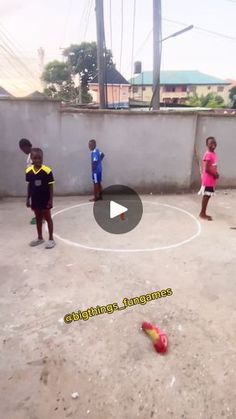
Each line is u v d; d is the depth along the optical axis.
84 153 8.45
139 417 2.48
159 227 6.47
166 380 2.81
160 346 3.12
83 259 5.04
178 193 9.20
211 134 9.05
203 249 5.46
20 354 3.08
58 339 3.28
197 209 7.69
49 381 2.80
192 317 3.66
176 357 3.06
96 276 4.52
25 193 8.45
